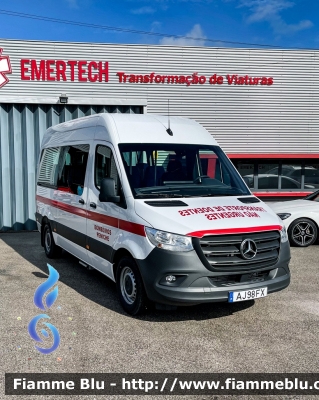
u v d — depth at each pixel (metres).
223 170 5.81
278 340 4.33
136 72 11.82
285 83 12.34
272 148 12.48
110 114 5.95
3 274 6.92
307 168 13.05
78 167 6.56
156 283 4.46
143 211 4.73
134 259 4.77
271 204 9.73
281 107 12.39
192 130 6.14
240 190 5.62
